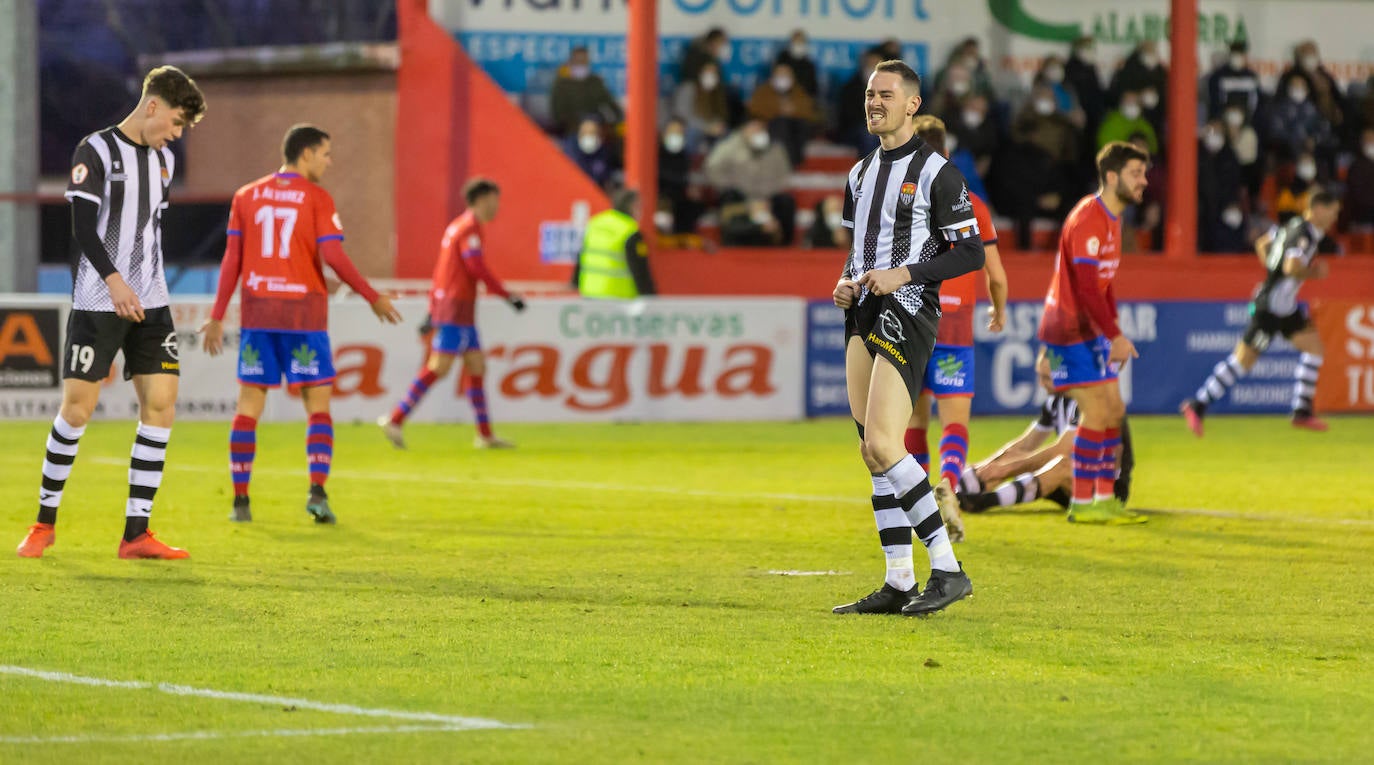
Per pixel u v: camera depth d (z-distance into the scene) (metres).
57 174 103.75
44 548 32.12
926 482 25.78
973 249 24.89
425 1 76.88
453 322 54.41
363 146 77.88
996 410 68.75
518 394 64.81
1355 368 71.44
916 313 25.06
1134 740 18.36
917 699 20.25
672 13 81.81
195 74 83.12
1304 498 43.03
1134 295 78.12
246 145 81.75
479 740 18.14
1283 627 25.30
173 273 79.31
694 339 66.19
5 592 27.55
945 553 26.06
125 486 43.28
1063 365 37.50
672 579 29.58
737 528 36.75
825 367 67.69
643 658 22.55
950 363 35.03
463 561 31.67
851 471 49.12
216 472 47.09
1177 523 38.00
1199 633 24.75
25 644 23.27
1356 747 18.14
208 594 27.59
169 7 101.19
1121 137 82.38
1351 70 90.12
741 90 82.75
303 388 37.19
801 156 79.00
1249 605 27.27
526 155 75.88
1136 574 30.55
